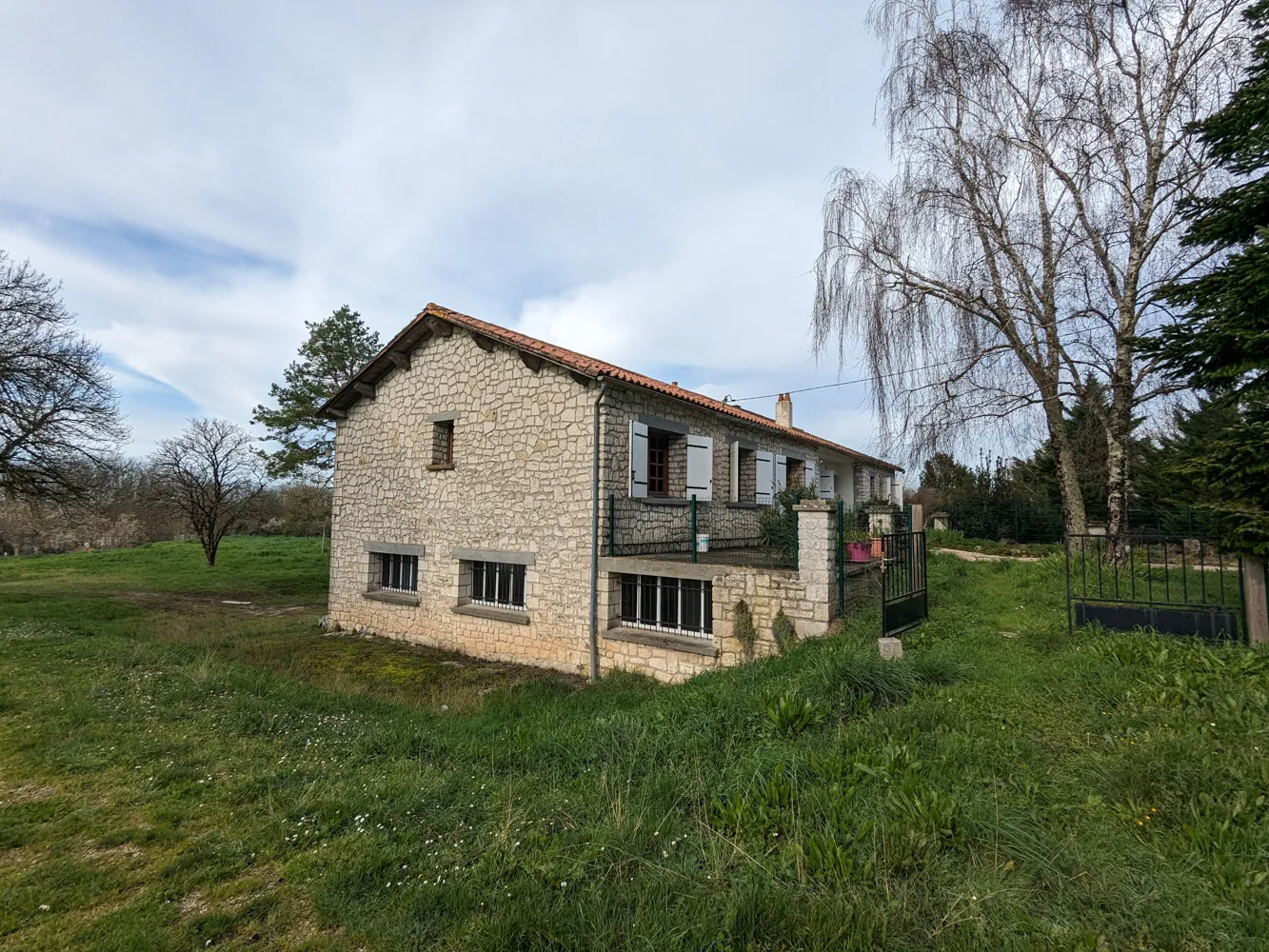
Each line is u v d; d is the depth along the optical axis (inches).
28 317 499.5
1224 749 127.3
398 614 445.1
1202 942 81.4
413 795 146.5
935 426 418.3
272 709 228.8
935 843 104.3
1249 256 193.9
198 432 837.2
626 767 154.1
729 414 444.1
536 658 363.3
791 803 124.2
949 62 410.0
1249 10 228.5
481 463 398.9
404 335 435.5
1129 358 401.4
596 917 95.8
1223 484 206.4
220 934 100.9
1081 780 127.0
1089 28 384.8
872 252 425.4
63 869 119.0
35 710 212.4
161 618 492.7
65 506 570.3
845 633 260.4
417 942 96.1
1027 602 326.0
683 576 310.3
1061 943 81.9
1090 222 404.2
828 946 85.0
